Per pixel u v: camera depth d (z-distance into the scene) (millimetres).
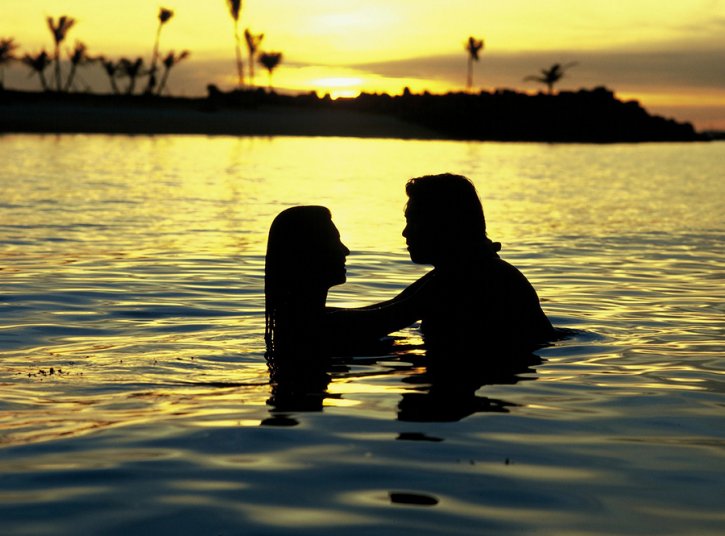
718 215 14945
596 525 2289
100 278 7293
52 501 2447
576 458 2828
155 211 14180
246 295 6469
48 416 3254
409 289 4840
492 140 76250
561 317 5684
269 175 24766
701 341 4863
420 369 4051
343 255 4391
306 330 4398
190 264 8289
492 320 4574
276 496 2498
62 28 82062
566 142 79875
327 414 3309
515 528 2273
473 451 2893
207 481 2609
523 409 3410
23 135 52094
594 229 12539
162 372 3959
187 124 66812
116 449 2889
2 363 4129
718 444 2992
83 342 4664
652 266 8688
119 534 2236
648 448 2939
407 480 2623
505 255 9555
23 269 7801
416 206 4555
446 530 2260
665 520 2324
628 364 4242
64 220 12469
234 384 3748
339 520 2326
